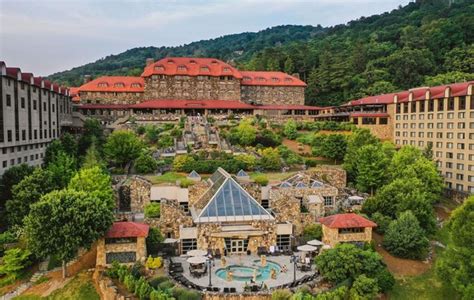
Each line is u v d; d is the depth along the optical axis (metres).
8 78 74.38
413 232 57.69
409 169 77.75
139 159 88.75
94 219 51.31
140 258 53.72
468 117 88.81
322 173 80.81
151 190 69.88
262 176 79.00
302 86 165.50
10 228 61.97
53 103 101.56
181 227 58.09
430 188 78.50
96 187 64.12
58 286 51.19
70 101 120.12
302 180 76.19
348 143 94.50
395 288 51.69
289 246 59.84
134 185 70.94
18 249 54.78
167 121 132.12
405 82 167.38
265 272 51.50
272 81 164.38
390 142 108.12
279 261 55.56
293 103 165.50
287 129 118.50
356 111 134.88
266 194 70.06
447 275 49.75
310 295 43.62
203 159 93.50
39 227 50.12
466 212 51.25
